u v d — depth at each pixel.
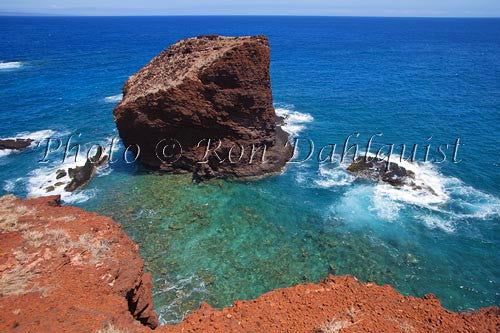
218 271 21.42
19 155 36.69
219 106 29.91
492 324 11.58
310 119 46.41
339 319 11.50
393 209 26.97
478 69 80.00
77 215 16.36
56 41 142.75
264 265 21.91
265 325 11.31
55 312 11.00
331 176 32.03
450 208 26.97
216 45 33.22
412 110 49.69
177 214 26.77
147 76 35.38
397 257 22.52
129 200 28.58
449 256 22.58
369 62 90.38
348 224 25.58
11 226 15.12
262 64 29.48
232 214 26.86
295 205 27.94
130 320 11.53
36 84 65.75
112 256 14.01
